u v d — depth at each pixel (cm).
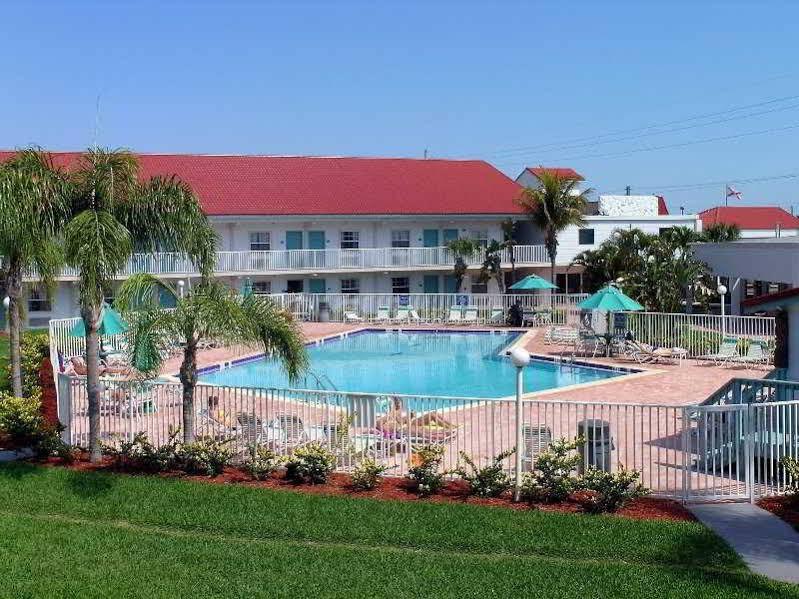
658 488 1434
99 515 1355
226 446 1620
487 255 4994
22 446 1758
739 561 1123
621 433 1855
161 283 1636
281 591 1034
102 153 1642
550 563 1129
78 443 1769
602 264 4569
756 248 3122
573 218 4859
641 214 6153
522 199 5300
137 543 1210
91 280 1543
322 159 5681
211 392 2094
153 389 1873
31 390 2225
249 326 1602
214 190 5016
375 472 1468
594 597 1012
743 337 3006
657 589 1032
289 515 1327
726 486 1435
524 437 1555
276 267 4778
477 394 2784
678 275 3869
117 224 1557
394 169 5731
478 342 3988
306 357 1692
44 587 1036
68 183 1614
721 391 1812
